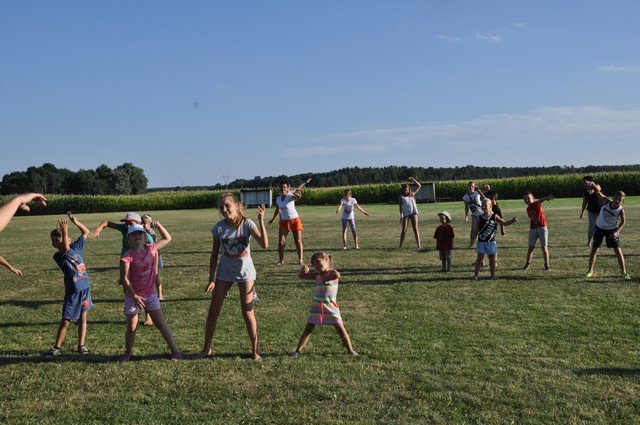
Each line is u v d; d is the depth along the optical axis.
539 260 13.27
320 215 36.38
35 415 4.88
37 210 61.59
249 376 5.75
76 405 5.09
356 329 7.56
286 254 15.94
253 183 74.44
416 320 8.00
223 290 6.42
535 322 7.79
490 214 10.98
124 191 121.44
